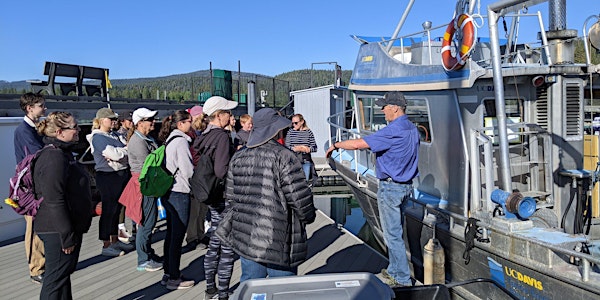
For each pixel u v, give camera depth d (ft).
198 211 18.20
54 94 32.81
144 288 14.33
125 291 14.11
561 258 10.18
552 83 13.80
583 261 9.23
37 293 14.11
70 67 34.40
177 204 13.47
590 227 14.17
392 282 13.88
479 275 12.41
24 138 14.62
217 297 12.67
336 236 20.40
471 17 12.95
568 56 14.69
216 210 12.35
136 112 15.67
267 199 9.05
